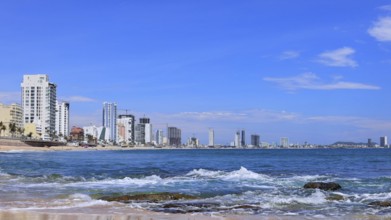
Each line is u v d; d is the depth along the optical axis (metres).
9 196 24.00
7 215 16.27
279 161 84.69
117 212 18.25
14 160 80.75
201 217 17.11
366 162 77.31
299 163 73.81
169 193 24.02
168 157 117.19
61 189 28.16
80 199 22.62
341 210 20.31
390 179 36.00
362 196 24.95
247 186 30.77
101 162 74.81
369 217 18.14
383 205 21.64
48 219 15.55
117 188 29.06
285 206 21.34
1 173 42.44
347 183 32.91
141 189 28.67
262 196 25.06
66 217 16.17
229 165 65.69
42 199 22.52
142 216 17.08
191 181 34.31
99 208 19.45
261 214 18.89
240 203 22.19
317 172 47.97
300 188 29.06
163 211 19.55
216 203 22.08
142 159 96.06
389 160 87.06
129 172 45.22
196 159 97.88
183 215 17.72
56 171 47.12
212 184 32.22
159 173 43.97
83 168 53.41
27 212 17.20
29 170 48.88
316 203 22.33
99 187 29.62
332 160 89.19
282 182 33.62
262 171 49.72
